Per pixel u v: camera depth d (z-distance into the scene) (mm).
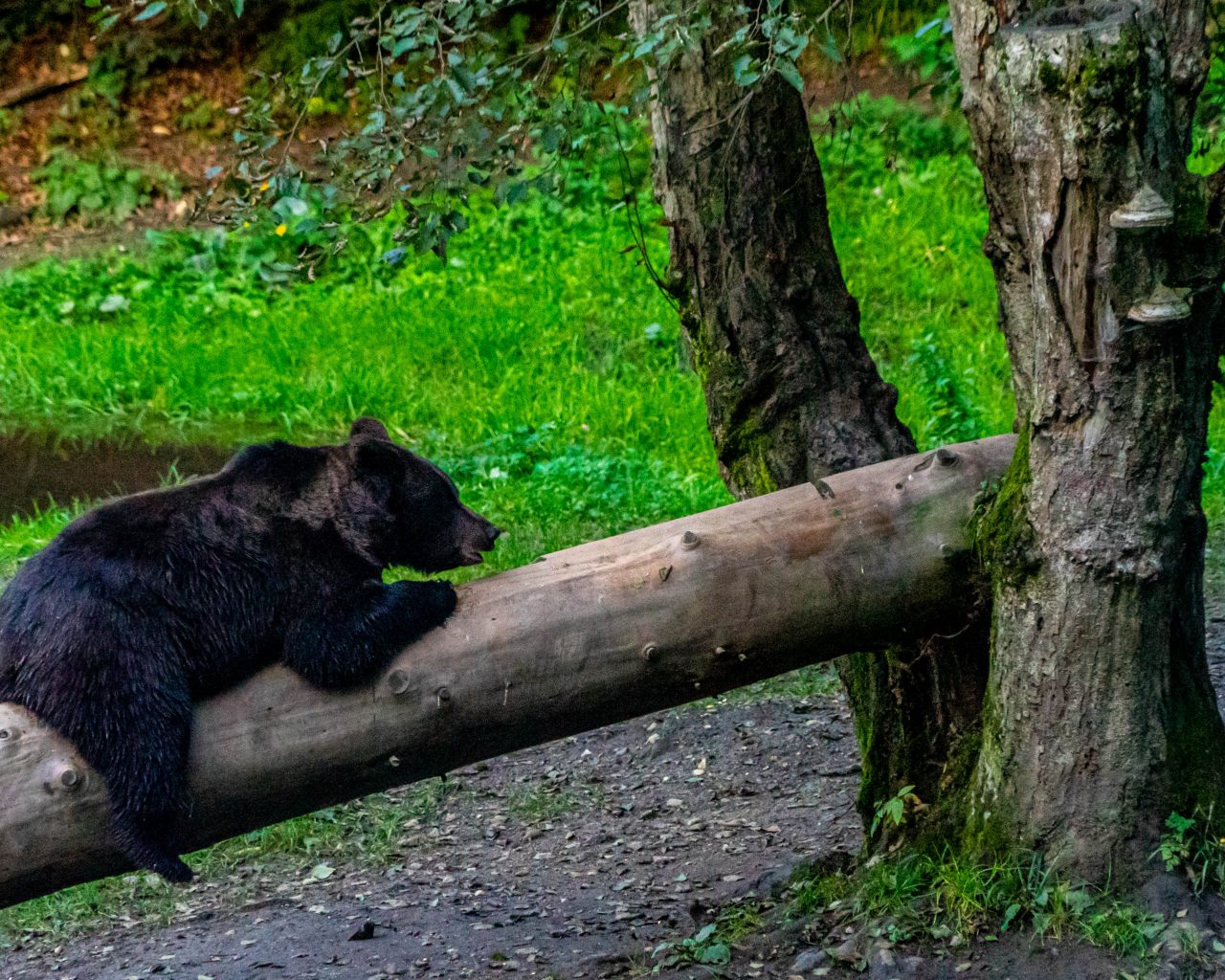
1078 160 6613
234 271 27766
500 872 11109
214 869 11695
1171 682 7512
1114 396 6980
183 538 7344
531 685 7508
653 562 7703
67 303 26766
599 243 26406
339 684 7352
